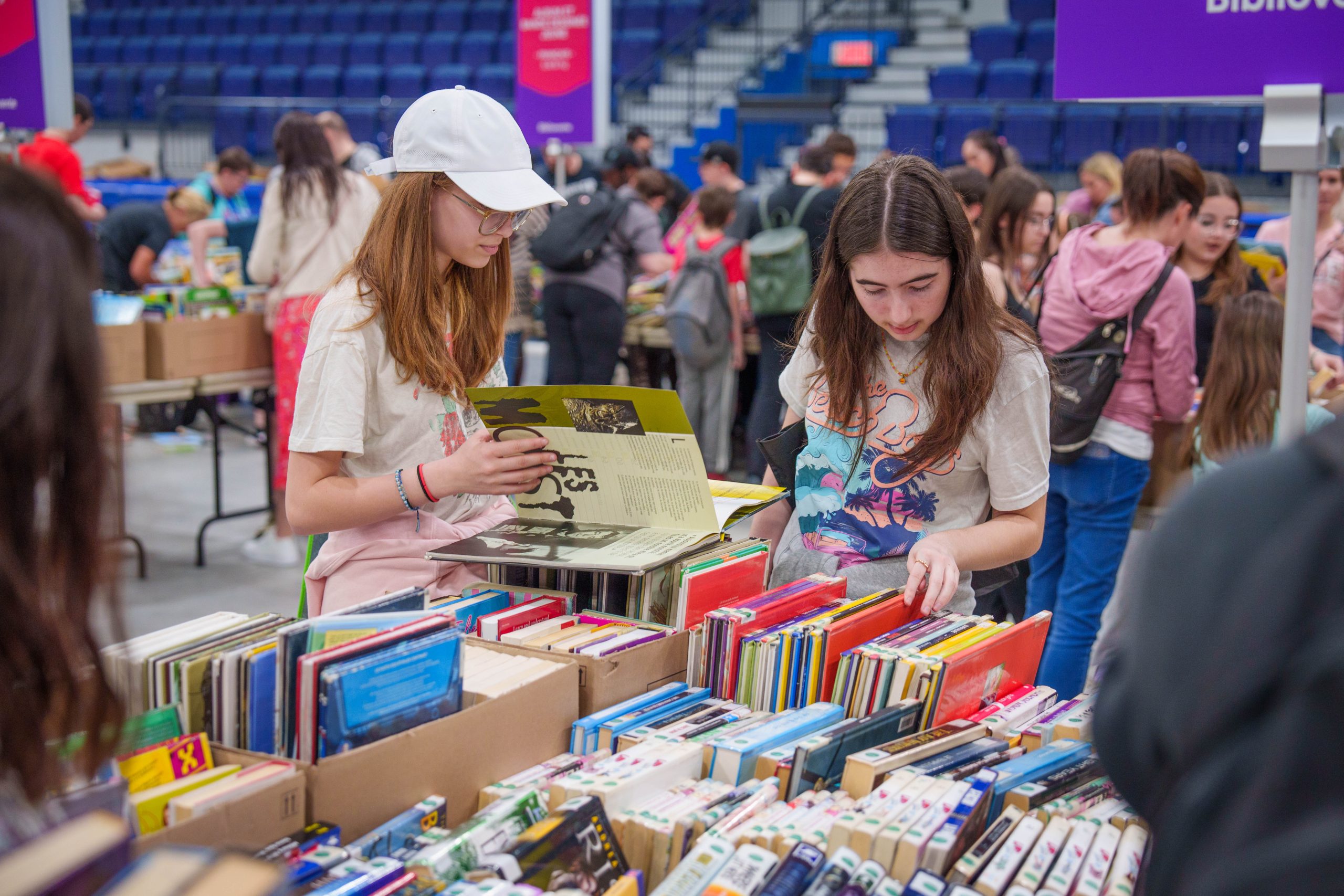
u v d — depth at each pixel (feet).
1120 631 2.22
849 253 4.87
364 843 3.41
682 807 3.64
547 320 17.42
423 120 5.15
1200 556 1.96
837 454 5.44
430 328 5.31
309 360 5.18
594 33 16.14
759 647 4.47
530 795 3.64
